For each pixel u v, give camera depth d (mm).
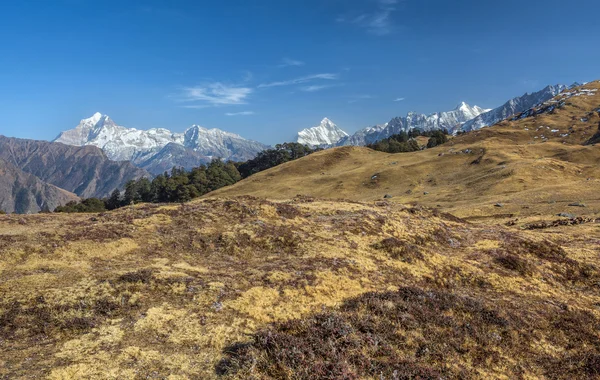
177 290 24094
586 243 48938
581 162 156125
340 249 35844
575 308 29625
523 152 166875
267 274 28266
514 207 83812
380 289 28484
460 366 18688
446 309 24000
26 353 16812
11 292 21531
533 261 39500
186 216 41156
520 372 19516
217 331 19984
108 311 21031
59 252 29656
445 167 155750
